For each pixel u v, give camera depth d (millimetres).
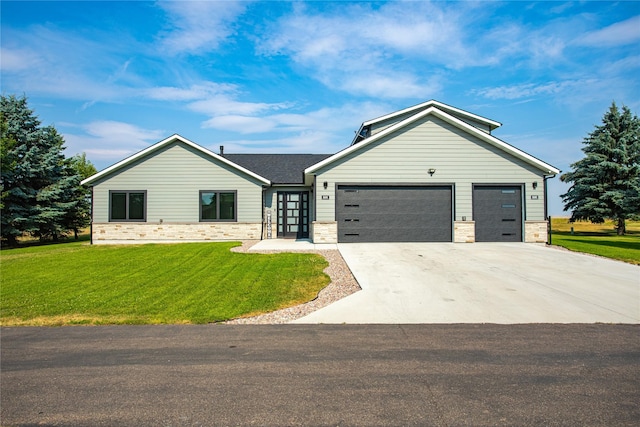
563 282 9383
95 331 6227
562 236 25984
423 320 6723
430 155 16500
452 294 8367
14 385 4199
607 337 5797
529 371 4496
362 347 5344
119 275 10633
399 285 9094
